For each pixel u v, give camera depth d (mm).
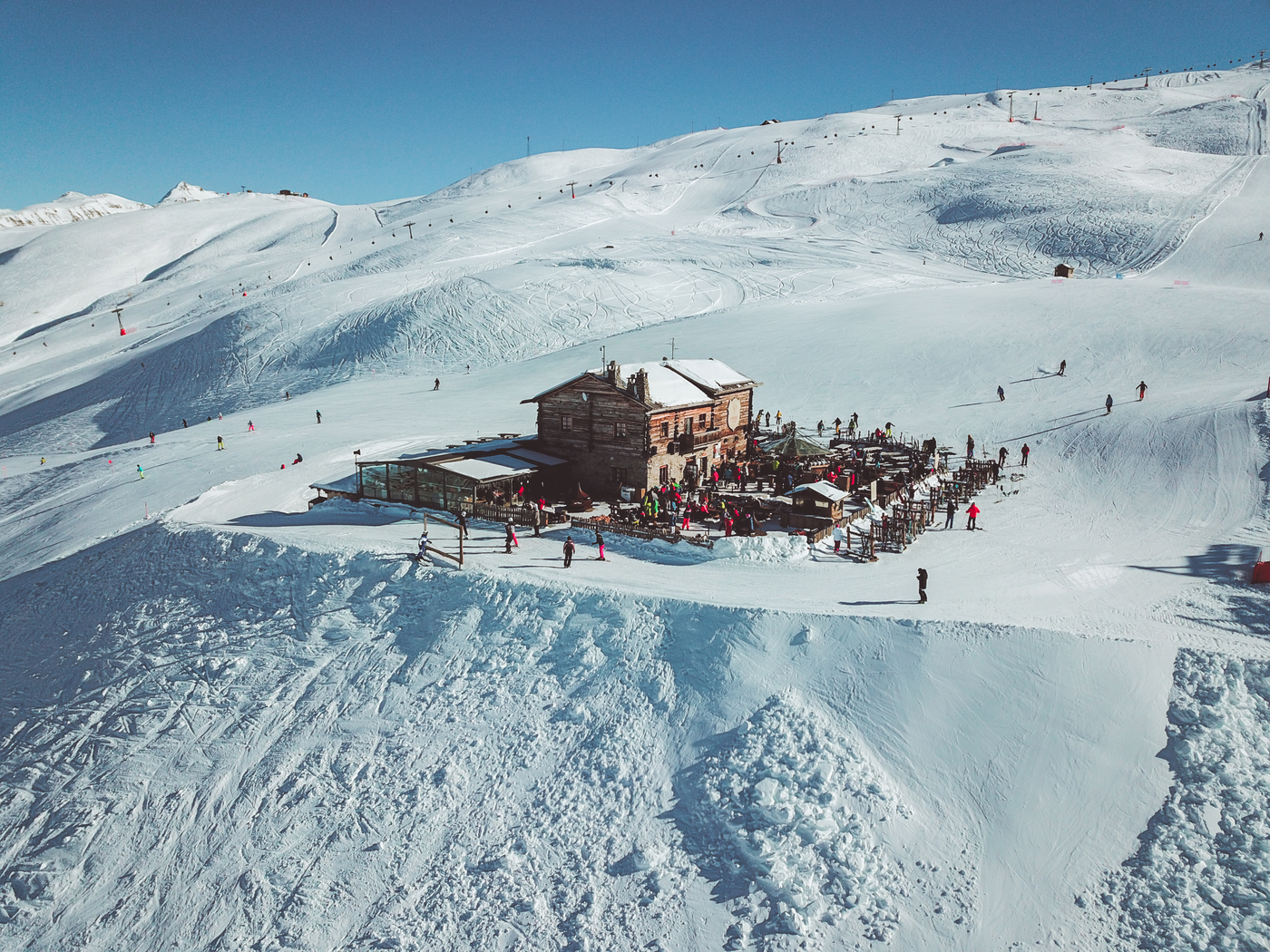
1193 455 41156
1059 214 129625
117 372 114562
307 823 21641
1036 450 47406
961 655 22266
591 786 21250
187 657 28781
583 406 42125
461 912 18734
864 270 117375
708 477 45781
